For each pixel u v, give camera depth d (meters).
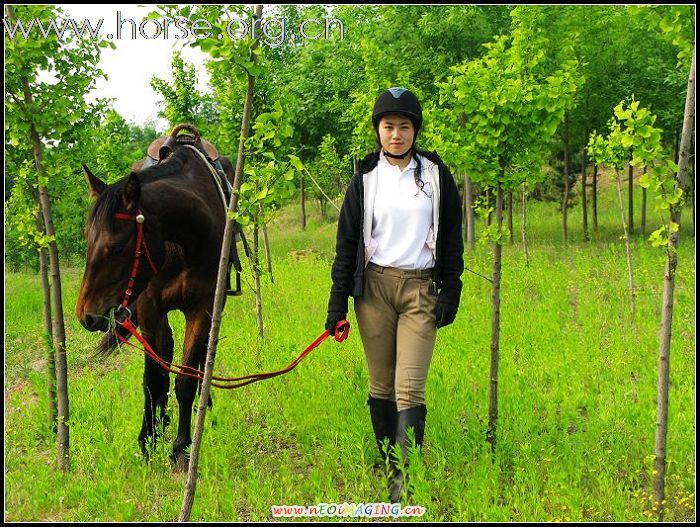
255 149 3.81
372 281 4.21
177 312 10.26
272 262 15.58
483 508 3.80
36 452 5.36
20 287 14.92
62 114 4.66
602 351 7.41
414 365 4.10
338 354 7.14
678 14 3.70
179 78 11.83
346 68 16.38
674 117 16.64
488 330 8.21
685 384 6.14
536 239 19.89
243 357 7.41
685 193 3.78
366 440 4.80
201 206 4.73
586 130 18.36
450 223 4.20
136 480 4.57
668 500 4.08
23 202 5.38
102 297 4.17
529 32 5.17
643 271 11.33
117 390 6.57
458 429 4.92
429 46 14.73
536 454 4.59
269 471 4.70
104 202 4.20
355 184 4.24
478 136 4.93
